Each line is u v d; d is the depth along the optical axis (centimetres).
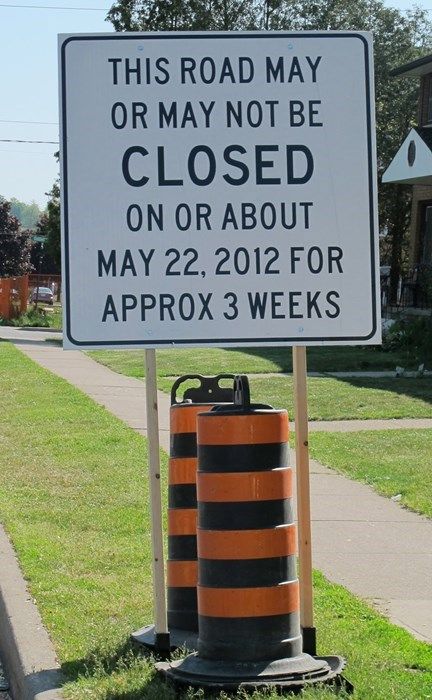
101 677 779
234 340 791
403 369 3012
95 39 795
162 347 790
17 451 1841
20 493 1470
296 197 795
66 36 795
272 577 762
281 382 2708
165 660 812
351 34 800
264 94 798
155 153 794
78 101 793
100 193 791
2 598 990
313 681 741
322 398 2405
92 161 792
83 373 3145
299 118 797
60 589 1005
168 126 795
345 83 800
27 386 2803
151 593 991
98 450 1808
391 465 1661
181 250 791
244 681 738
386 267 6338
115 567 1090
